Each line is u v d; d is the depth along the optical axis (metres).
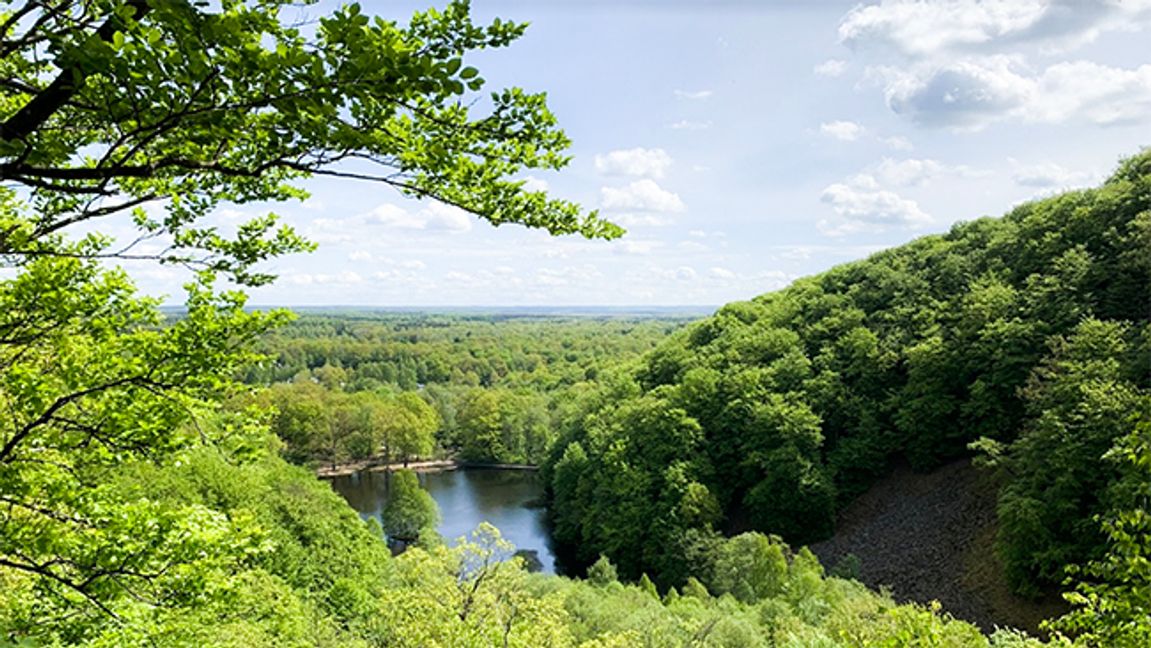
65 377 5.33
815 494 41.34
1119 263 39.38
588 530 45.69
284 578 24.45
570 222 4.27
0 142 2.61
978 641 15.05
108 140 3.66
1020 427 37.69
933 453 41.59
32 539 5.10
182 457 5.64
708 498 42.28
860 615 23.39
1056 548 26.39
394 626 15.20
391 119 3.41
